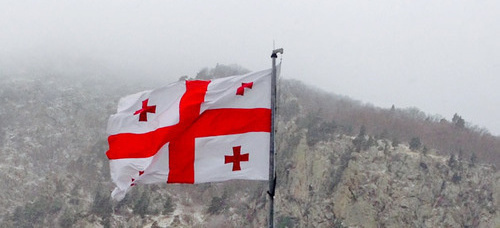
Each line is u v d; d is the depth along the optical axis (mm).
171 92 18688
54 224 107750
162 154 18141
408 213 122062
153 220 112875
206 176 18125
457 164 134625
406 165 131500
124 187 18375
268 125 18219
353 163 131000
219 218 121312
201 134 18156
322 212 125312
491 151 148875
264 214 122625
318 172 133250
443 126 163750
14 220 111188
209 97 18109
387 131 150625
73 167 149125
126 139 18609
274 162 17656
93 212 108188
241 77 18250
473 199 126938
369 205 122875
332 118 159750
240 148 18172
